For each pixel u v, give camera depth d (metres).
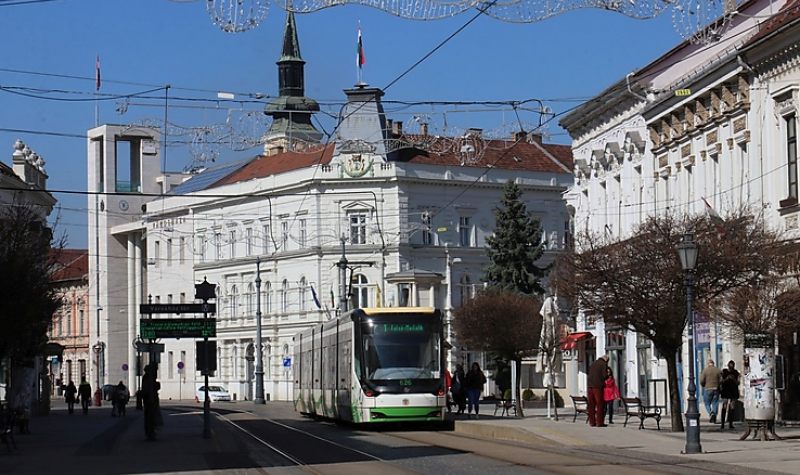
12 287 41.31
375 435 41.56
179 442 39.78
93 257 128.62
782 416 40.94
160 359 121.19
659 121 52.88
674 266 35.72
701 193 48.72
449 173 102.69
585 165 62.84
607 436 34.94
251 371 110.94
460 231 103.75
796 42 39.91
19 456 34.34
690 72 49.59
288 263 105.31
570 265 38.50
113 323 127.38
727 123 46.06
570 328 63.91
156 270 120.44
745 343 32.69
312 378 56.62
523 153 108.44
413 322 44.84
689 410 29.23
